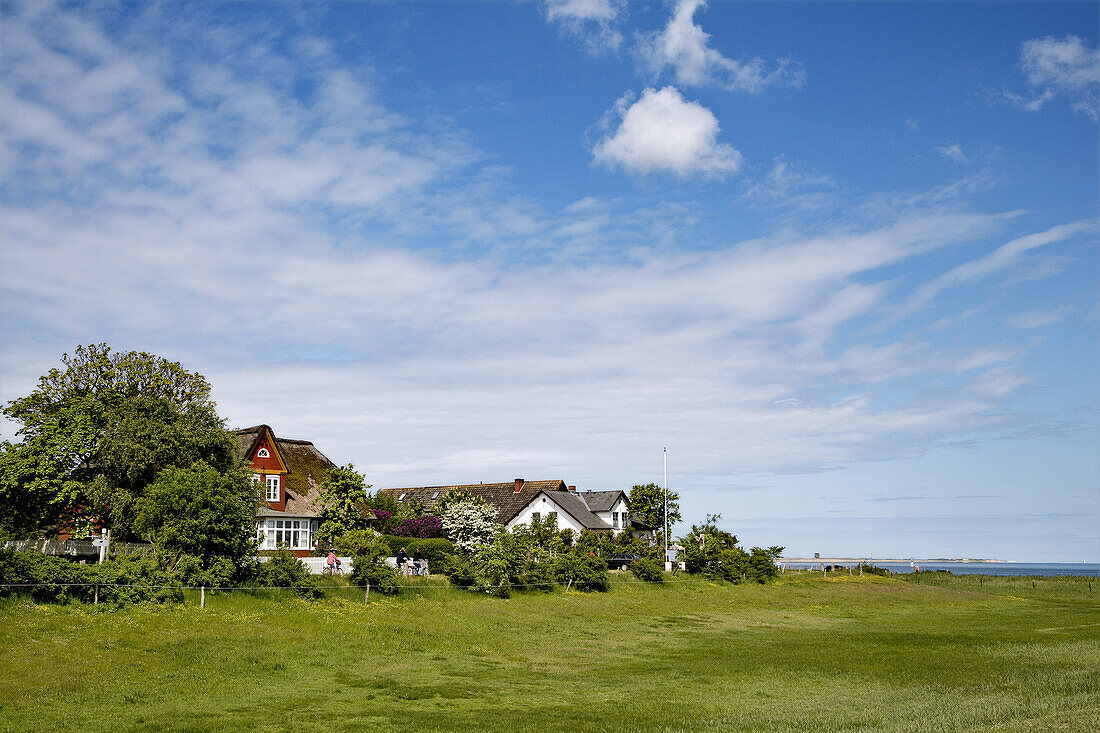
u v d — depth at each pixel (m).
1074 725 20.19
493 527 70.50
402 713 24.34
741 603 62.47
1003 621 57.53
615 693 28.53
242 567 41.78
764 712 24.92
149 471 45.62
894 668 34.41
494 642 39.81
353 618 40.28
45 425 44.69
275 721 22.94
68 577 34.41
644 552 80.31
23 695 24.22
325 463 72.50
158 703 24.61
